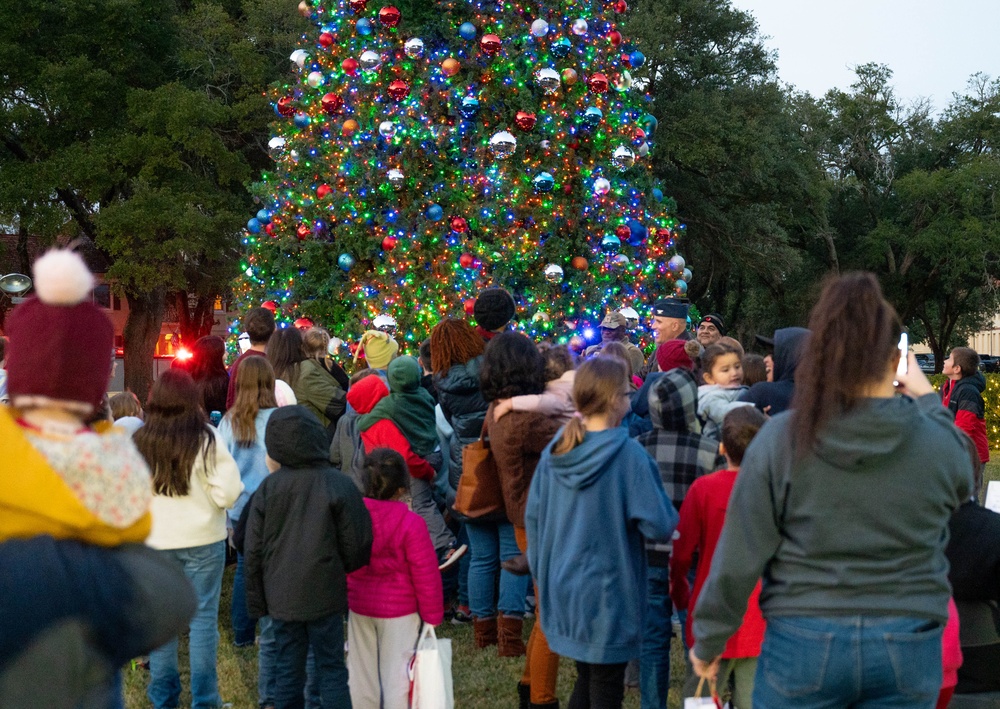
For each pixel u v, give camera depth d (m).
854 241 38.53
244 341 9.30
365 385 5.73
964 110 38.56
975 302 40.34
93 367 1.87
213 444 4.52
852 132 37.97
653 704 4.33
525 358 4.80
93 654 1.72
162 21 25.80
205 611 4.61
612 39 14.54
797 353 4.50
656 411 4.46
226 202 25.56
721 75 31.02
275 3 27.23
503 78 13.73
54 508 1.71
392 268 13.49
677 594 3.86
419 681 3.93
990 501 3.73
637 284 14.43
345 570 4.03
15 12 22.77
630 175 16.11
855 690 2.15
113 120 24.47
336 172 13.88
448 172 14.09
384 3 13.76
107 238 23.70
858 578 2.16
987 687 3.20
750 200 31.56
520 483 4.69
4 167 23.31
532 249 13.44
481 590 5.52
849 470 2.17
